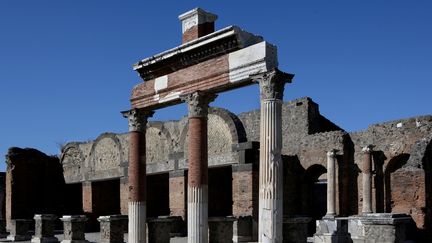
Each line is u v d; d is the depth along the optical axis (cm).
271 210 1598
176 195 3509
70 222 2820
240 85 1812
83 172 4416
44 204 4438
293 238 2141
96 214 4312
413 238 2494
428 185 2550
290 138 3738
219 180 3584
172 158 3581
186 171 3469
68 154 4588
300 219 2155
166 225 2538
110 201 4422
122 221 2719
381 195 3284
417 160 2583
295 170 3581
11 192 4216
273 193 1602
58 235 3869
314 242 2673
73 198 4666
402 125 3241
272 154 1614
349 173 3444
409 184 2564
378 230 1875
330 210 3328
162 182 4072
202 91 1892
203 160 1891
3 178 4938
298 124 3700
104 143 4241
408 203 2553
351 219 2695
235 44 1780
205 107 1919
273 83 1633
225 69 1805
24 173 4322
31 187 4359
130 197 2177
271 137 1620
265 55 1670
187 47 1927
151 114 2239
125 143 4047
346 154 3447
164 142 3681
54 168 4562
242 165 3055
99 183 4372
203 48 1888
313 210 3997
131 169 2191
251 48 1723
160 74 2120
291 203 3506
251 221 2944
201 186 1875
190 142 1905
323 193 4675
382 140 3319
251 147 3041
